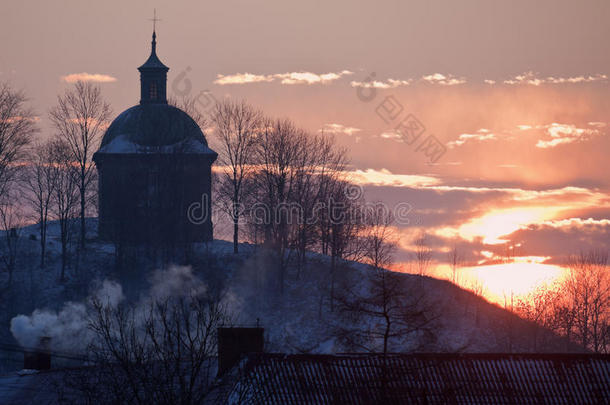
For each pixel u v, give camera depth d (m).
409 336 75.00
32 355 66.06
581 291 132.88
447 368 51.09
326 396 49.06
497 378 50.53
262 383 49.59
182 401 47.22
